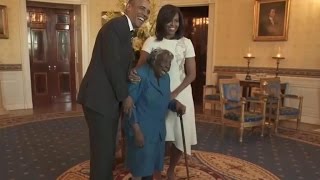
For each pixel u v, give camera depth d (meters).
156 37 2.44
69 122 5.32
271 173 3.21
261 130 4.74
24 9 6.39
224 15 6.57
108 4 7.18
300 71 5.70
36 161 3.43
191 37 7.75
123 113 2.18
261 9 6.00
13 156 3.57
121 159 3.21
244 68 6.38
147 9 2.12
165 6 2.41
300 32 5.63
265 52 6.07
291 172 3.25
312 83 5.57
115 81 1.99
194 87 7.93
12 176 3.00
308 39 5.55
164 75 2.23
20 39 6.43
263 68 6.13
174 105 2.36
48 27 7.22
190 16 7.70
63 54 7.49
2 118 5.56
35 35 7.09
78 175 3.05
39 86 7.30
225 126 5.25
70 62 7.58
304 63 5.64
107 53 1.97
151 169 2.23
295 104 5.76
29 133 4.58
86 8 6.99
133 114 2.11
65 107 6.79
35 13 7.03
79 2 6.93
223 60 6.68
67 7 7.28
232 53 6.53
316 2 5.41
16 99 6.54
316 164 3.50
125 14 2.13
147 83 2.13
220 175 3.11
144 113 2.16
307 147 4.14
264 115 4.55
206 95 6.29
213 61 6.80
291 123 5.59
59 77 7.52
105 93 2.02
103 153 2.09
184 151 2.46
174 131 2.51
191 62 2.51
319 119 5.55
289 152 3.92
